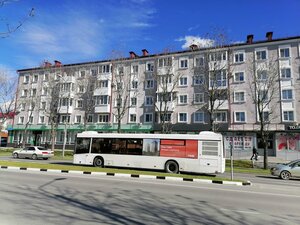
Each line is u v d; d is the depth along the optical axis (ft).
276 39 123.13
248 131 121.19
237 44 129.18
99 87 153.79
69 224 18.98
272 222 21.81
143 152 65.10
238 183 46.85
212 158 59.57
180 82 139.23
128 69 152.05
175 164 61.82
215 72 104.27
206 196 32.71
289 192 39.11
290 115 116.67
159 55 138.82
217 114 128.57
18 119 174.60
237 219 22.36
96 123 153.79
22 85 179.52
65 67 165.68
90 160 70.03
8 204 24.35
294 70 119.24
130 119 147.13
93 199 28.09
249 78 125.18
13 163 65.72
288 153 114.11
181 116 136.36
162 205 26.50
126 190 34.71
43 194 29.91
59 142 160.15
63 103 161.58
